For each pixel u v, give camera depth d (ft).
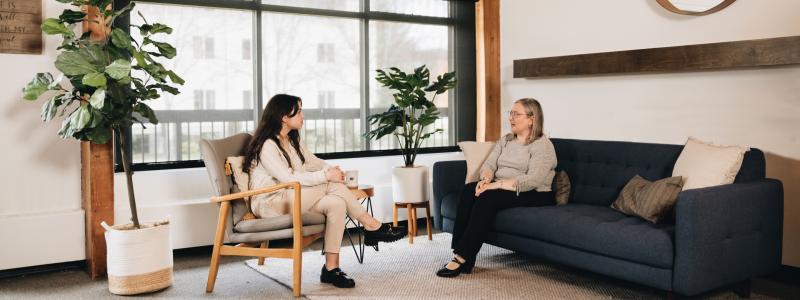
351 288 10.75
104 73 10.02
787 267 11.46
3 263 11.32
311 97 15.29
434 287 10.79
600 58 13.84
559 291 10.55
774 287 10.80
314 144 15.42
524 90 16.12
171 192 13.26
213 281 10.64
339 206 10.84
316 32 15.26
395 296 10.28
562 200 12.15
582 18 14.55
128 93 10.35
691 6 12.35
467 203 12.09
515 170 12.21
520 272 11.76
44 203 11.87
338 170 10.83
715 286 9.32
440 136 17.38
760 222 9.95
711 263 9.19
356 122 16.03
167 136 13.57
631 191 10.93
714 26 12.07
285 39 14.83
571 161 12.95
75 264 12.25
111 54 10.44
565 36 14.97
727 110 11.96
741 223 9.59
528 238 11.28
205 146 10.80
